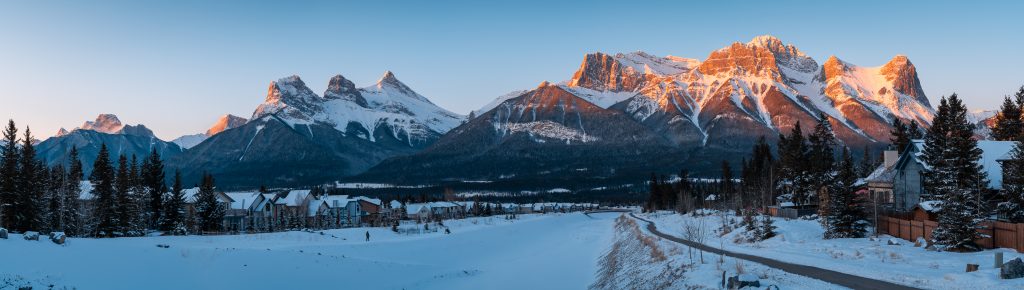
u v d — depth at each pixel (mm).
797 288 29547
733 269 36469
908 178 69062
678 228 93438
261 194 130000
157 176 100000
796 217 83625
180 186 94750
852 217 54250
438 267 62750
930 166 62531
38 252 39625
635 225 101688
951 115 85062
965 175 52344
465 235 98188
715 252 48469
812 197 97250
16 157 73625
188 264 45906
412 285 54625
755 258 42906
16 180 72562
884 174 76375
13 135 73750
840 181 56188
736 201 107438
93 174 84312
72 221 82250
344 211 152500
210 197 98625
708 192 190250
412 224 140125
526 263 71250
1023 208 46719
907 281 29875
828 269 35250
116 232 79938
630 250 63656
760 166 134000
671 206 181750
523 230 121125
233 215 119875
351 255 65688
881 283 29844
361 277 53344
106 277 39625
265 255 51062
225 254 49062
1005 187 47906
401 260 68938
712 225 87062
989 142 61094
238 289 44719
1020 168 47562
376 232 99188
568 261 70688
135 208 82812
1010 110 87562
